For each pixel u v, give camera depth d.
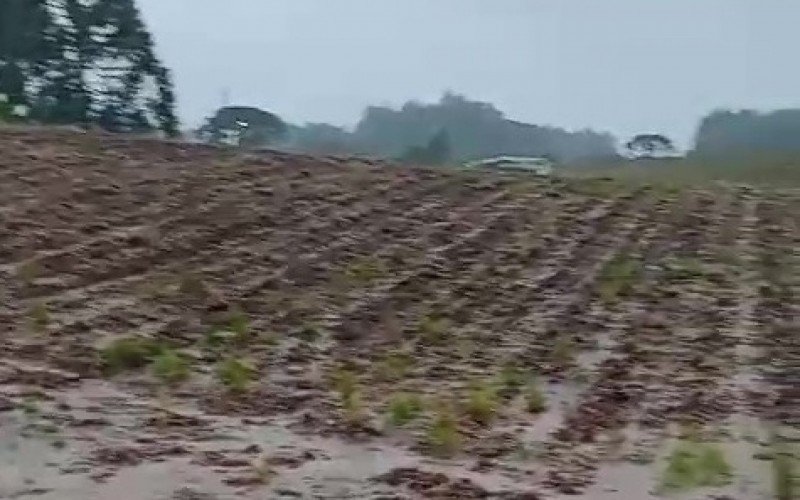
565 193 20.50
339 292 13.73
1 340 10.79
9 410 8.73
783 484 7.61
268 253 15.34
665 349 11.89
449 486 7.45
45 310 11.88
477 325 12.67
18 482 7.22
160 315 12.20
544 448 8.51
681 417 9.48
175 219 16.66
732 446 8.65
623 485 7.68
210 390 9.80
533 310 13.39
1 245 14.48
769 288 14.66
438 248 16.20
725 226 18.66
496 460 8.18
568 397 10.09
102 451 7.90
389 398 9.68
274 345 11.48
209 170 19.91
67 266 13.89
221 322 12.11
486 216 18.34
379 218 17.75
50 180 18.11
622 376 10.84
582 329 12.64
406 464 7.97
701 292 14.43
